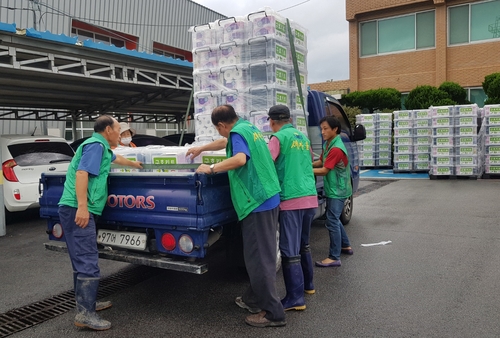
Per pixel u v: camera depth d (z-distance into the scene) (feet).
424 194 35.12
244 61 16.37
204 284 15.64
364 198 34.30
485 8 58.85
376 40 66.80
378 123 54.54
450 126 43.39
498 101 50.78
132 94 37.86
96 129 12.59
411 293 14.08
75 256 11.94
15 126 48.08
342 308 13.09
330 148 16.65
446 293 13.98
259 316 12.20
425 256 18.12
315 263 17.24
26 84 29.71
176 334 11.69
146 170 14.61
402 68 64.95
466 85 60.49
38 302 14.35
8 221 27.40
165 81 34.73
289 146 12.78
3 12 44.52
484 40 59.31
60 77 27.84
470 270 16.14
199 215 11.37
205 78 17.13
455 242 20.12
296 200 12.66
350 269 16.76
